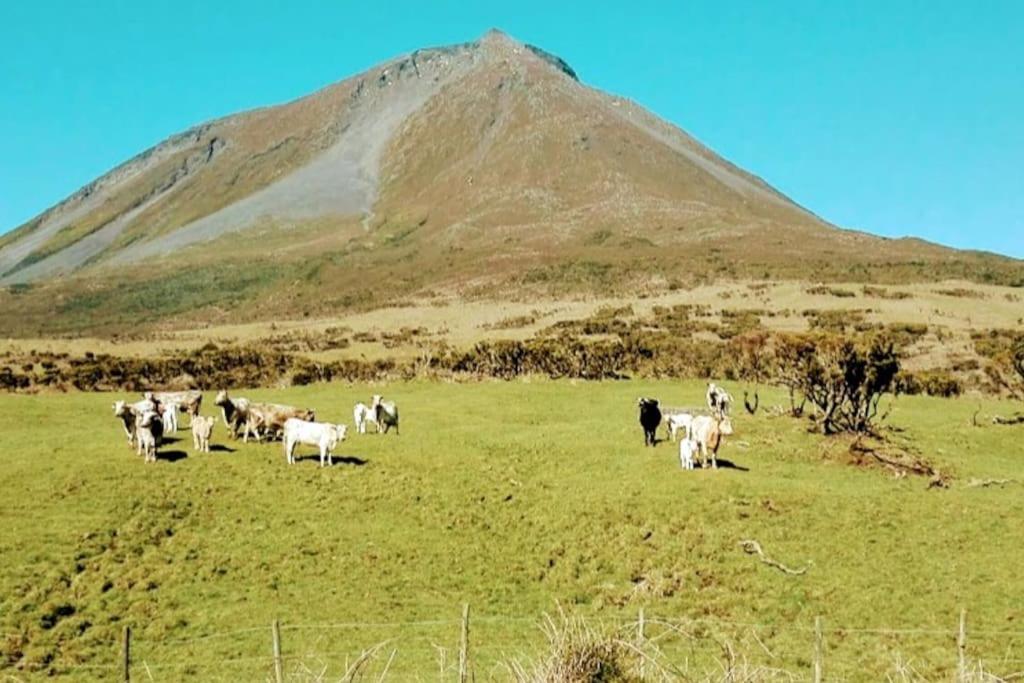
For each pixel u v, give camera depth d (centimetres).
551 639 1331
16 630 2186
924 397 5909
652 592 2547
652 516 3045
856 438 4053
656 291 15812
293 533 2856
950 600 2427
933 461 3847
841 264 18312
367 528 2931
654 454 3844
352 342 11862
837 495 3231
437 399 5619
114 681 2017
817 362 4369
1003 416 5088
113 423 4578
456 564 2722
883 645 2203
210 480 3250
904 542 2812
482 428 4578
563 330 11212
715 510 3061
